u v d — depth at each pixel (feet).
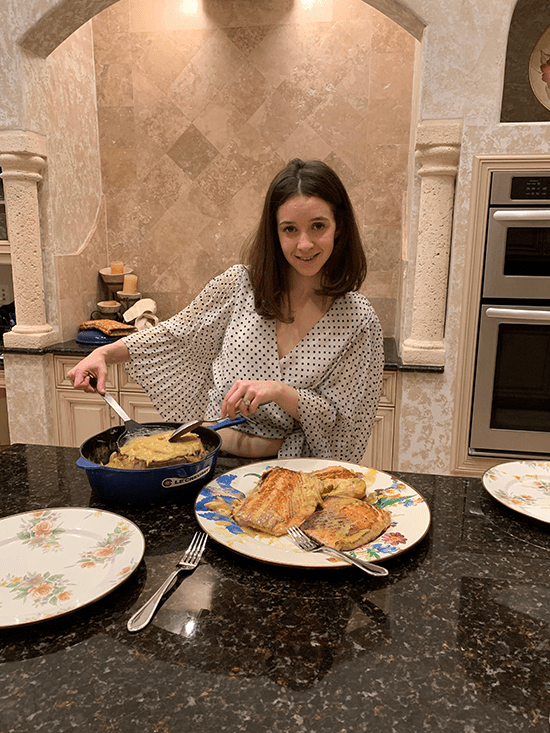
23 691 1.79
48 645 2.00
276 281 4.11
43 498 3.22
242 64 9.88
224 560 2.56
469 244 7.50
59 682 1.82
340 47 9.52
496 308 7.58
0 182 9.73
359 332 4.33
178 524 2.90
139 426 3.48
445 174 7.36
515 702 1.76
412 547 2.56
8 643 2.01
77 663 1.91
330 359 4.27
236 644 2.00
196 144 10.29
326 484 2.97
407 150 9.60
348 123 9.73
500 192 7.31
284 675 1.86
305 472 3.32
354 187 9.88
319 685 1.82
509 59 7.07
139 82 10.25
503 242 7.43
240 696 1.77
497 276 7.55
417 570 2.51
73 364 9.36
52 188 9.20
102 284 10.96
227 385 4.43
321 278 4.15
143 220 10.76
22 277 9.11
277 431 4.37
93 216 10.51
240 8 9.70
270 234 3.98
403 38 9.30
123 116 10.43
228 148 10.20
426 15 7.04
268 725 1.66
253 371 4.36
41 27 8.20
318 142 9.87
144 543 2.48
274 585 2.37
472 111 7.18
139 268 10.94
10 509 3.09
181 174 10.45
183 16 9.91
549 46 6.97
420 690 1.80
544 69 7.04
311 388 4.34
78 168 9.94
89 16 8.29
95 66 10.33
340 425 4.43
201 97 10.11
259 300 4.16
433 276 7.68
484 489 3.40
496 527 2.94
